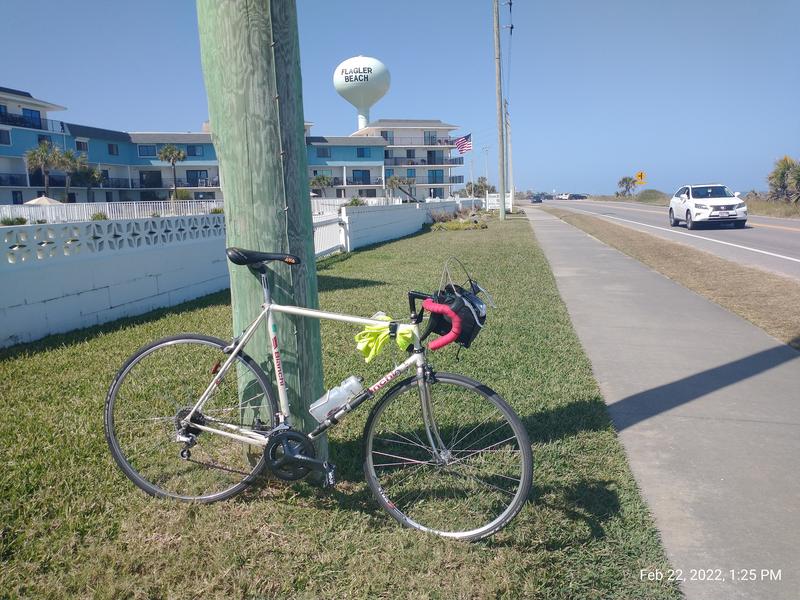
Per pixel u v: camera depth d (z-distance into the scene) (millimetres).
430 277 12008
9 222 30094
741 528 3195
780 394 5176
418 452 3734
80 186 55031
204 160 63562
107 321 7848
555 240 21547
